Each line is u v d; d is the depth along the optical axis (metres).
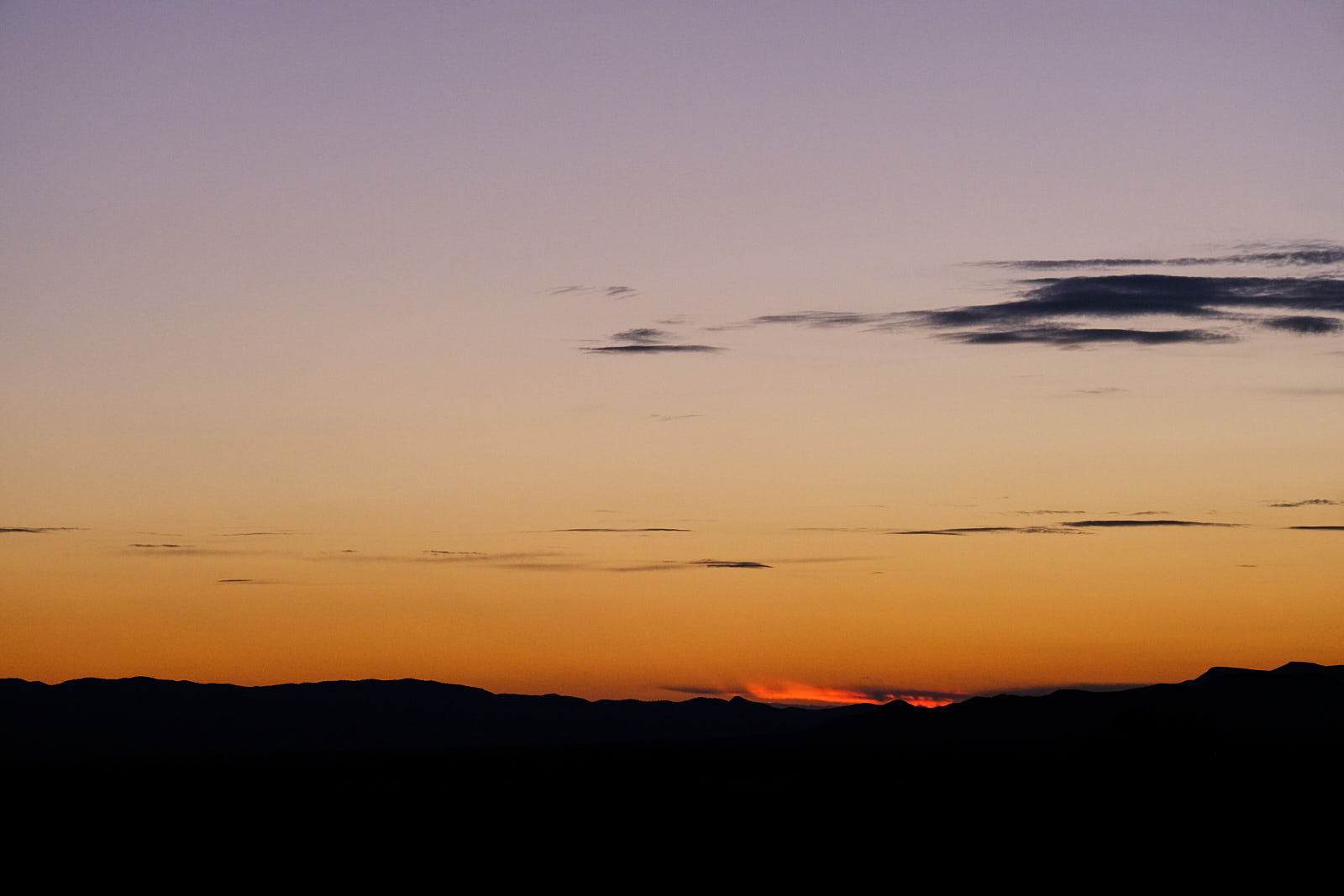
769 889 58.94
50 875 65.12
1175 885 59.19
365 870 65.38
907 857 67.62
